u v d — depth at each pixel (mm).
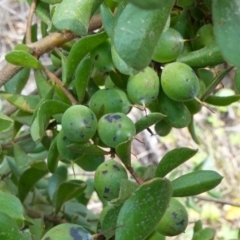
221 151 854
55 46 236
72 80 237
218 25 154
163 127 260
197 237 241
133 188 187
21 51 224
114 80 227
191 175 198
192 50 231
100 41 213
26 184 304
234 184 826
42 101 227
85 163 253
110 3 204
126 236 172
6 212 187
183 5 223
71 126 200
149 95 209
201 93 238
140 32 154
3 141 324
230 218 764
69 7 203
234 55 151
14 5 956
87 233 168
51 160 242
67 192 300
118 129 198
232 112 903
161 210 169
